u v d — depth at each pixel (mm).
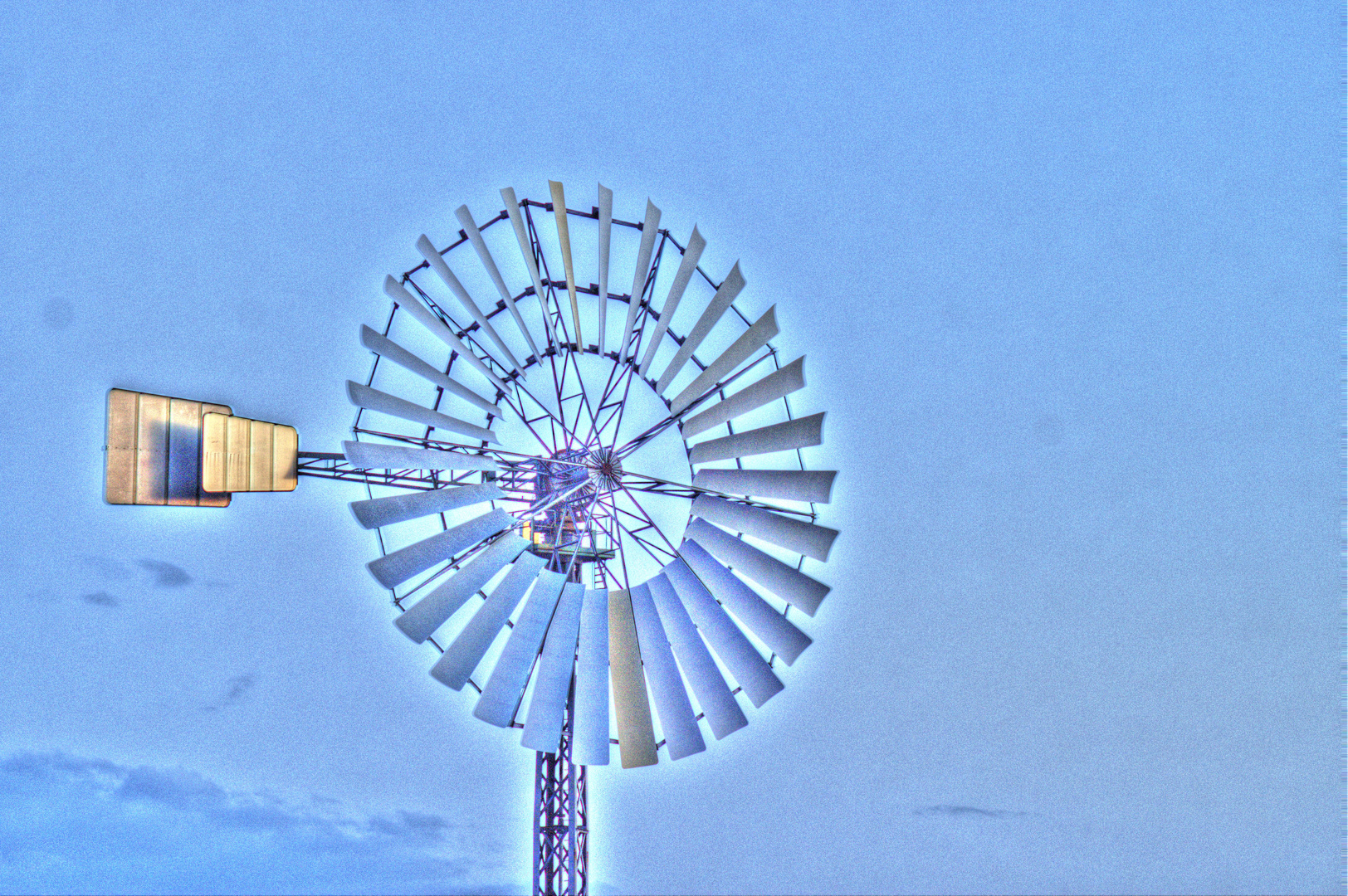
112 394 10047
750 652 9711
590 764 9250
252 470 10273
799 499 9750
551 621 9672
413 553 9492
